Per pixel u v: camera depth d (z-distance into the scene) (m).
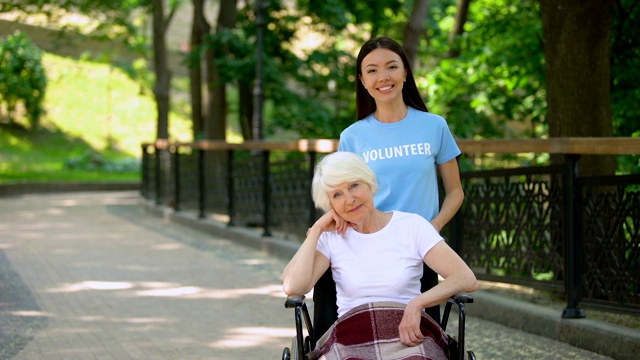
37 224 13.95
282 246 9.83
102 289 7.76
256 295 7.50
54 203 19.48
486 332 5.88
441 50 12.82
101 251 10.47
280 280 8.31
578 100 6.59
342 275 3.46
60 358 5.28
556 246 5.82
